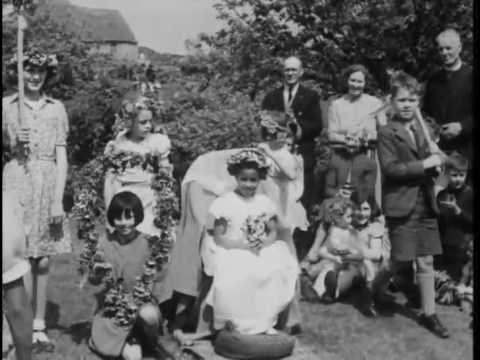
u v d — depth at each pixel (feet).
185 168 33.35
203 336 16.96
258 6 34.42
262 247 16.99
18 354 10.11
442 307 20.62
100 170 17.39
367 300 19.77
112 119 38.55
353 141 23.03
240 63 36.19
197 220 17.11
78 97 39.42
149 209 18.30
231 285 16.16
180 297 17.24
